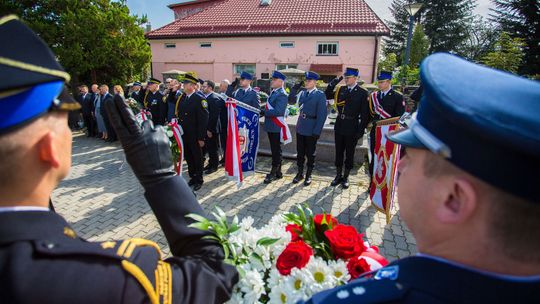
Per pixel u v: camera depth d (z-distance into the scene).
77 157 6.95
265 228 1.57
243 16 21.88
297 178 5.09
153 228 3.68
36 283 0.49
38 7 14.12
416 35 27.55
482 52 30.81
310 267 1.29
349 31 18.00
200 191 4.77
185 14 34.50
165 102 7.29
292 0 22.31
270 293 1.26
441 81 0.52
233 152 4.50
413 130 0.58
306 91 4.93
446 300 0.49
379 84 4.70
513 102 0.47
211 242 0.93
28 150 0.55
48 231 0.57
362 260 1.33
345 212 4.09
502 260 0.49
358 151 6.02
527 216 0.45
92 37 14.01
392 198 3.42
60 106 0.58
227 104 4.46
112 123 0.86
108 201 4.42
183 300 0.69
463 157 0.48
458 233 0.52
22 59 0.53
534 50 21.12
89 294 0.52
